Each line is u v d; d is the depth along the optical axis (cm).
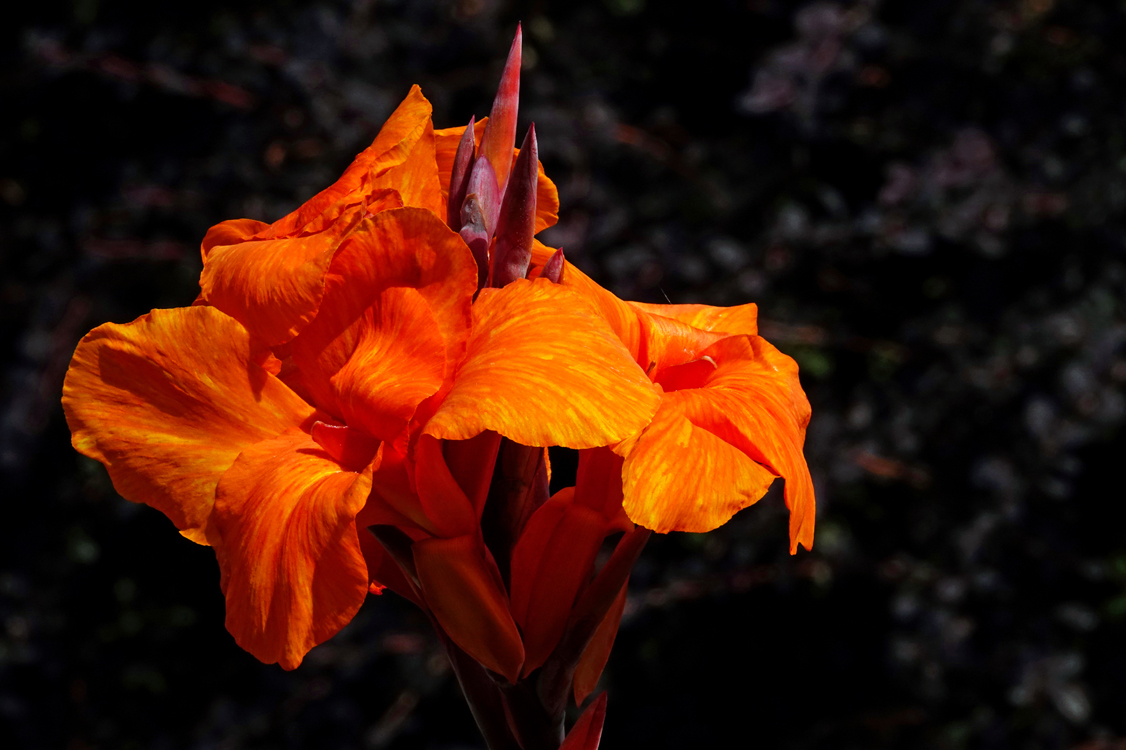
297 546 112
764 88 200
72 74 226
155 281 231
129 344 115
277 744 219
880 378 224
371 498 115
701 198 221
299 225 117
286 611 112
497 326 114
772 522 205
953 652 203
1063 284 211
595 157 216
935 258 226
